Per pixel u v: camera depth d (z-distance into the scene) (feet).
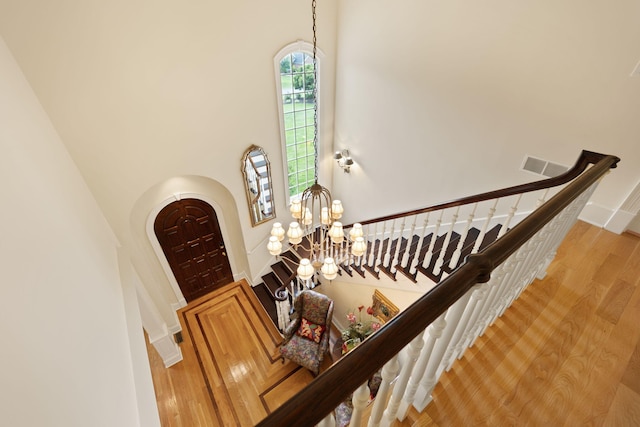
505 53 9.45
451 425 4.13
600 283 6.77
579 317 5.82
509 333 5.46
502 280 4.17
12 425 2.13
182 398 12.31
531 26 8.64
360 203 18.57
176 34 10.65
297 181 18.26
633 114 7.76
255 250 17.61
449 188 12.93
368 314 14.61
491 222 11.73
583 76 8.18
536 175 9.99
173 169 12.80
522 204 10.67
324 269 10.62
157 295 14.11
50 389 2.91
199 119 12.53
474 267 2.83
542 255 5.69
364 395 2.51
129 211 12.26
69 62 9.17
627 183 8.52
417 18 11.37
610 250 8.05
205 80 11.98
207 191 14.92
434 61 11.47
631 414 4.22
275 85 14.03
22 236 3.68
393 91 13.57
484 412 4.27
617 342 5.30
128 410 5.14
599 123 8.32
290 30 13.29
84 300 4.95
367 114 15.39
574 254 7.84
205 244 16.15
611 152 8.41
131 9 9.57
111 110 10.46
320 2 13.65
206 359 13.84
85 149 10.44
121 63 10.04
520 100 9.60
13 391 2.34
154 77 10.83
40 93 9.02
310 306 13.96
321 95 16.30
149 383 7.61
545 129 9.36
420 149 13.47
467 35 10.16
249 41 12.37
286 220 18.70
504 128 10.30
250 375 13.23
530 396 4.45
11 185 4.01
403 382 3.25
